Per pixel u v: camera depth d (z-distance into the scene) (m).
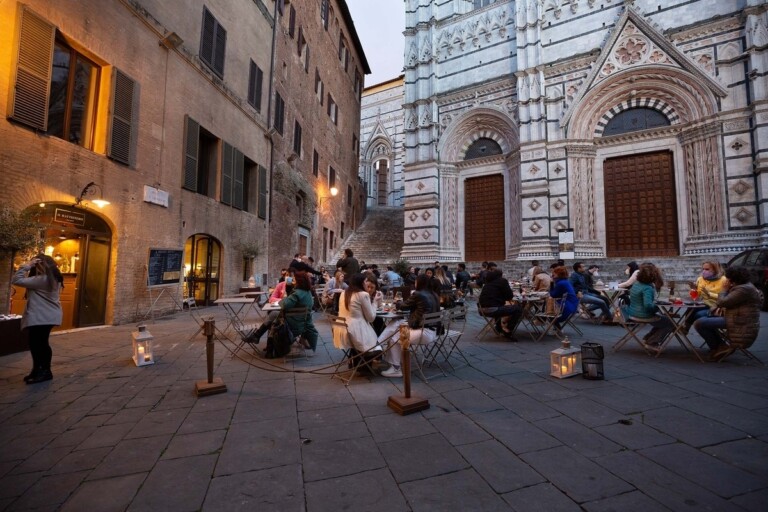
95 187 8.72
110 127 9.11
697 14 17.56
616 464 2.91
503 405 4.18
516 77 21.97
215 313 11.55
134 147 9.80
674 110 18.20
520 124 21.31
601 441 3.29
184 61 11.87
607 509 2.37
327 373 5.46
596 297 9.70
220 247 14.01
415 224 24.75
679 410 3.97
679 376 5.18
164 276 10.80
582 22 20.36
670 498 2.47
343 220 29.89
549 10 21.30
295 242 20.58
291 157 19.83
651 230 18.45
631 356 6.35
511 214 22.41
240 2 15.25
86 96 8.88
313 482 2.70
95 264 8.91
